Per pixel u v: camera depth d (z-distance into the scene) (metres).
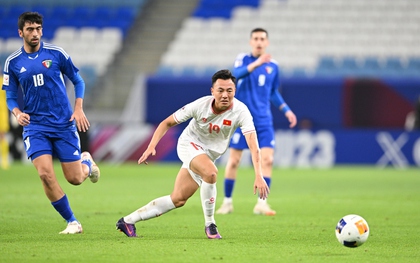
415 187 58.25
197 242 27.44
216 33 106.50
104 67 103.06
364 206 43.97
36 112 28.78
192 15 109.00
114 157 82.81
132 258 23.31
